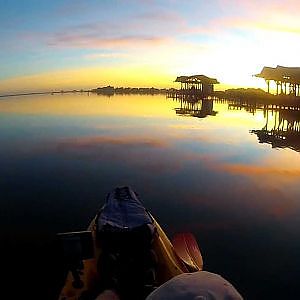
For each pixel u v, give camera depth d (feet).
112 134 87.10
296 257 26.99
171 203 38.40
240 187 44.19
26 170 51.55
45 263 25.02
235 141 78.18
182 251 24.67
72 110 165.48
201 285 9.84
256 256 27.20
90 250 19.06
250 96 227.81
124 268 17.72
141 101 257.34
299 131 94.68
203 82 280.92
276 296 22.16
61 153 63.36
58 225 31.99
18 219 33.42
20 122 113.91
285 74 171.42
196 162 57.21
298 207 37.42
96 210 35.70
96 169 52.21
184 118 126.93
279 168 53.83
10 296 21.35
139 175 49.16
